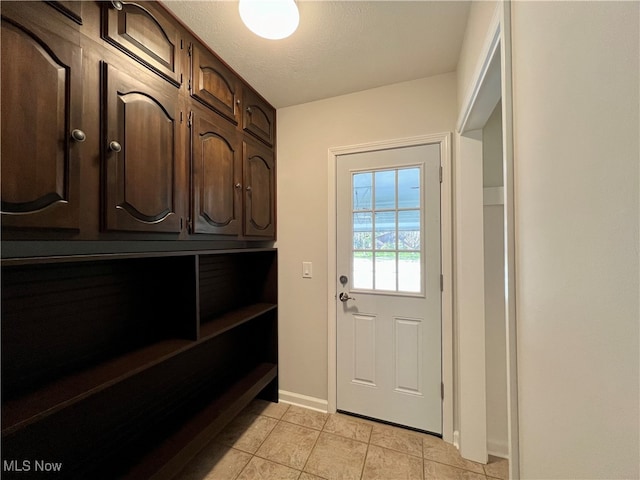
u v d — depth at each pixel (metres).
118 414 1.30
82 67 0.91
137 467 1.20
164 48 1.23
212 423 1.50
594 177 0.45
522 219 0.72
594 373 0.46
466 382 1.61
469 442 1.59
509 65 0.77
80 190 0.90
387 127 1.90
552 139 0.57
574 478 0.51
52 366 1.04
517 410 0.75
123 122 1.04
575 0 0.49
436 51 1.56
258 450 1.65
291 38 1.45
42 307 1.02
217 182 1.57
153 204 1.16
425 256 1.81
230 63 1.65
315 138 2.11
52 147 0.83
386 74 1.78
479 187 1.61
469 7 1.26
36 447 1.03
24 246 0.96
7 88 0.73
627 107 0.38
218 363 1.95
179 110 1.31
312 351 2.12
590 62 0.46
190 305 1.41
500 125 1.65
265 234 2.06
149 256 1.15
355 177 2.00
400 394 1.87
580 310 0.49
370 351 1.95
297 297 2.16
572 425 0.51
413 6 1.25
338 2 1.22
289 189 2.19
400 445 1.69
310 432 1.81
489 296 1.67
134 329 1.35
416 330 1.83
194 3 1.21
